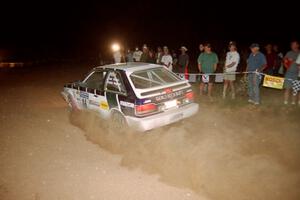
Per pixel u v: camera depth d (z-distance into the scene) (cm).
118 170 474
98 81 655
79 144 583
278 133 584
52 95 1043
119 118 599
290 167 456
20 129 668
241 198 385
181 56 970
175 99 588
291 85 736
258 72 756
